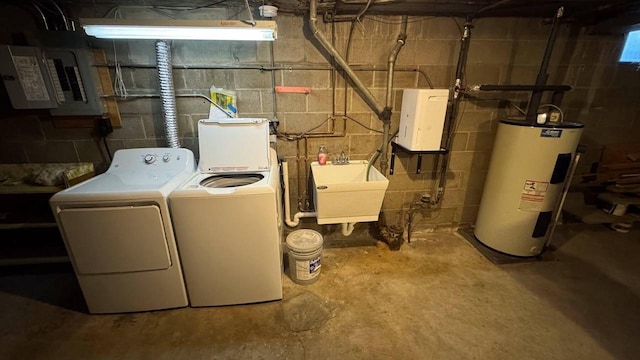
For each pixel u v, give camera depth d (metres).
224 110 2.17
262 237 1.71
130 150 1.98
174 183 1.72
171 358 1.49
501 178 2.26
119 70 2.06
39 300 1.88
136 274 1.68
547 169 2.04
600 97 2.56
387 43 2.20
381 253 2.44
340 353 1.52
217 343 1.58
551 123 2.04
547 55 2.14
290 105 2.27
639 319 1.72
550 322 1.71
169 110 2.04
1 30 1.87
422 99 2.00
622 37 2.36
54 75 1.96
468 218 2.83
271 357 1.50
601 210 2.87
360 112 2.37
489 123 2.52
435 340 1.59
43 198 2.28
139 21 1.55
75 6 1.91
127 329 1.66
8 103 2.04
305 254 1.96
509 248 2.33
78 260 1.60
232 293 1.82
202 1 1.96
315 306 1.84
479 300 1.89
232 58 2.11
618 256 2.36
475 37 2.25
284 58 2.15
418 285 2.04
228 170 1.99
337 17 2.08
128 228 1.56
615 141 2.75
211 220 1.63
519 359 1.48
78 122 2.14
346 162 2.40
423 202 2.59
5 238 2.31
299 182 2.50
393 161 2.52
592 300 1.88
